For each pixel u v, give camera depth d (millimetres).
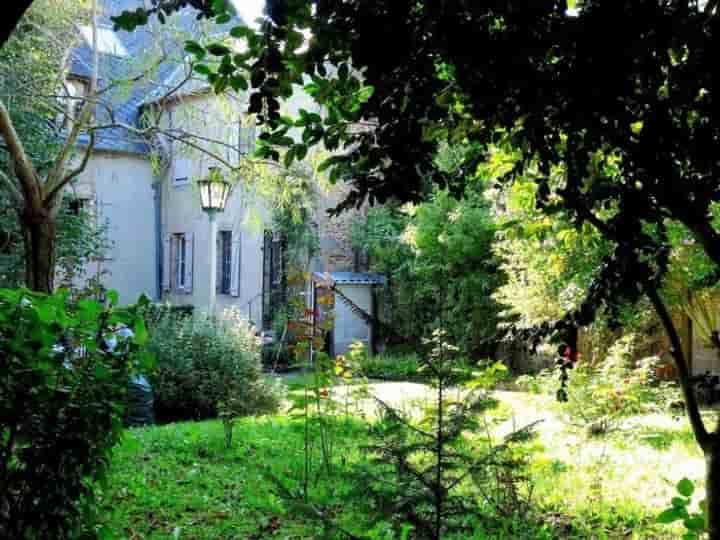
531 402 8305
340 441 6988
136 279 18922
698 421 2314
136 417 9117
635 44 1960
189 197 18703
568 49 2053
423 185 2873
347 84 2447
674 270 6727
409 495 2572
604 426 6617
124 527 4535
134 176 18703
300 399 6496
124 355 3061
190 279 19016
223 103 9781
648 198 2119
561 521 4734
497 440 5863
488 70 2135
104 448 3029
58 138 12461
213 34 9219
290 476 5918
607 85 2004
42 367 2844
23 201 9195
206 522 4750
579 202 2369
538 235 3289
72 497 2924
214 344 10992
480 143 2855
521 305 11094
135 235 18891
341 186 16750
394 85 2375
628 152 2168
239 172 10117
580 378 6766
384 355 15984
